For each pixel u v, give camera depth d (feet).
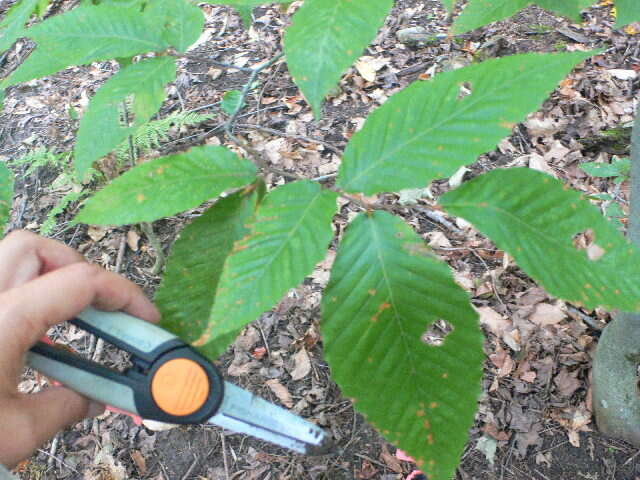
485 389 2.04
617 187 2.31
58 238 2.62
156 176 0.81
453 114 0.73
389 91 3.12
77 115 3.06
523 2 0.93
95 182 2.75
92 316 0.90
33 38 0.95
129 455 1.98
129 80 0.91
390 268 0.75
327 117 3.02
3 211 1.32
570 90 3.09
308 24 0.73
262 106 3.10
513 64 0.73
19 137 3.13
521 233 0.73
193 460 1.95
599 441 1.91
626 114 2.95
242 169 0.83
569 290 0.71
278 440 0.96
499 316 2.23
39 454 2.00
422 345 0.75
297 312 2.28
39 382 2.16
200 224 0.86
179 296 0.86
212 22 3.70
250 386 2.10
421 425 0.75
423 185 0.72
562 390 2.03
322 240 0.72
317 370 2.12
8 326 0.81
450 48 3.34
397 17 3.59
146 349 0.86
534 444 1.92
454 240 2.46
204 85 3.26
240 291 0.70
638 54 3.25
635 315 1.61
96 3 1.15
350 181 0.75
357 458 1.91
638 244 1.44
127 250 2.55
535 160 2.74
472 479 1.85
